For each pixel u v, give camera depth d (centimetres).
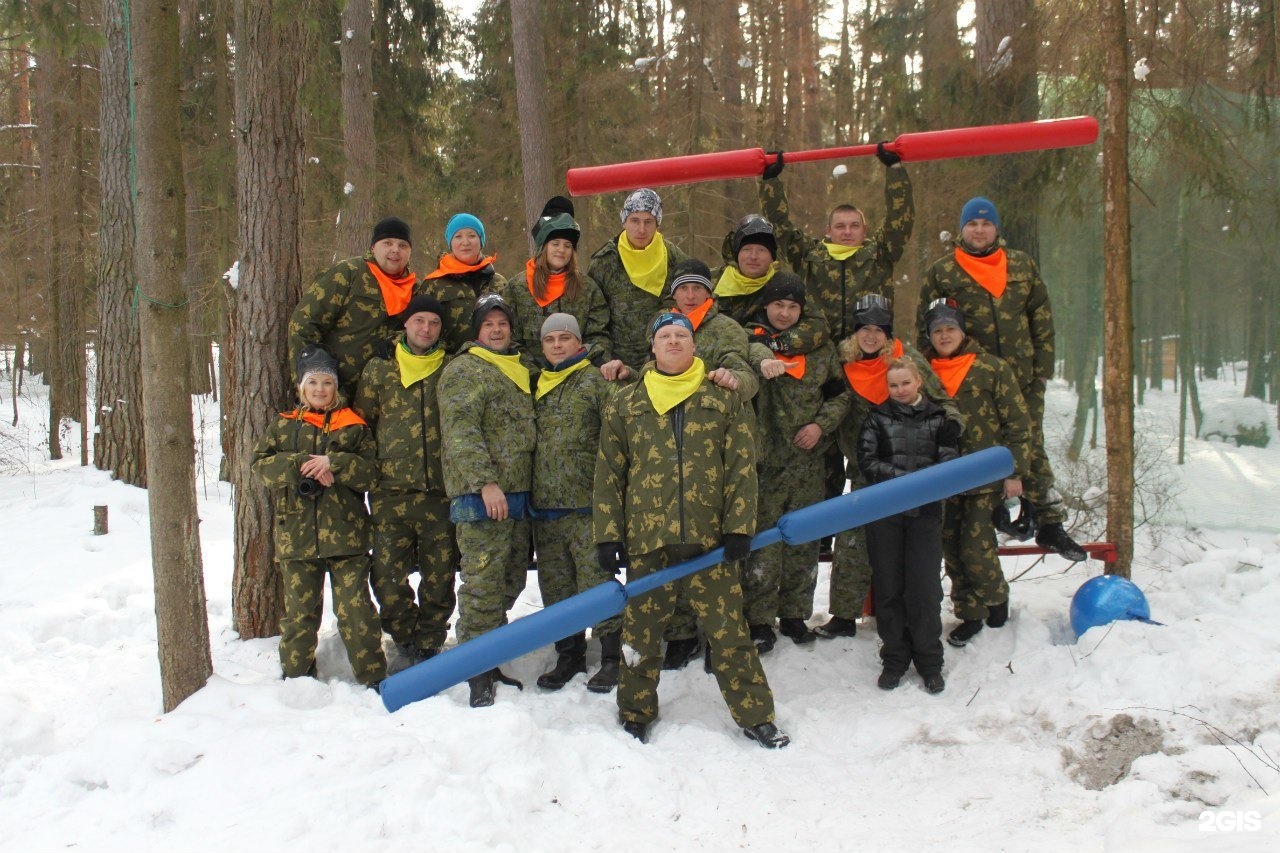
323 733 320
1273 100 566
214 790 289
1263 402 554
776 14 1435
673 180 432
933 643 401
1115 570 461
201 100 1194
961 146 430
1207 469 564
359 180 1083
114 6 912
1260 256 558
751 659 363
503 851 263
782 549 445
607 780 313
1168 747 313
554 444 397
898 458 403
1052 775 318
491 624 383
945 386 434
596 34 1364
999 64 668
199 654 364
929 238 776
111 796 295
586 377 402
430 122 1619
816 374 428
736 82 1321
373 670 391
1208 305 572
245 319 432
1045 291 464
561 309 426
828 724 373
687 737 358
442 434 390
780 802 312
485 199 1464
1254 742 309
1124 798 287
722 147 1280
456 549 418
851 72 1547
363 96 1085
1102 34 481
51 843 272
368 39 1090
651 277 432
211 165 1055
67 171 1353
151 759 303
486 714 326
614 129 1354
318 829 266
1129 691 349
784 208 460
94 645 465
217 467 1191
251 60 427
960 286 462
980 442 429
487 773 303
